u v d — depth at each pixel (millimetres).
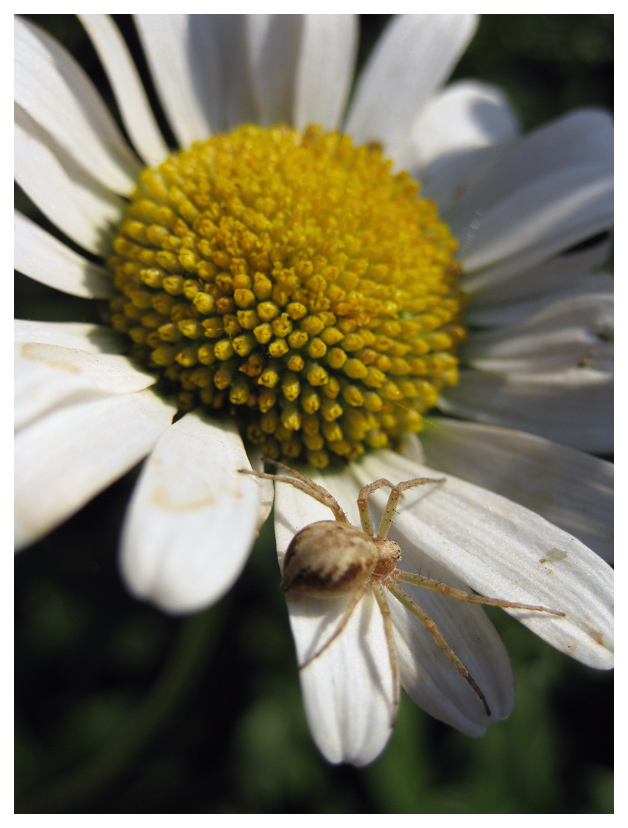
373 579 50
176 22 63
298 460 55
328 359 55
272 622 66
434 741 61
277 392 54
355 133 68
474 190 67
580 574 51
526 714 60
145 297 55
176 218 56
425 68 68
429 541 52
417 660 50
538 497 57
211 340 54
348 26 66
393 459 56
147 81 67
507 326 63
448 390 62
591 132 64
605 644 50
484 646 52
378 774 61
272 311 54
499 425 61
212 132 64
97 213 58
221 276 54
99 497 64
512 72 74
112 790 64
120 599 66
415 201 62
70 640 66
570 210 63
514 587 51
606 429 59
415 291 58
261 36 64
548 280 64
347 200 57
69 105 57
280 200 55
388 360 56
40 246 54
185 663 61
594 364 60
